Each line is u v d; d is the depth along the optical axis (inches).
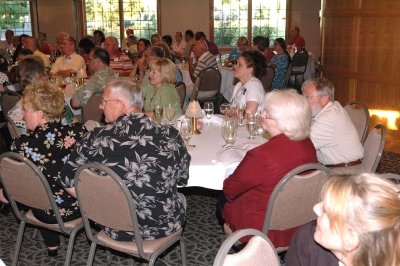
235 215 86.4
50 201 88.6
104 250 114.0
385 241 42.2
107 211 79.8
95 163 75.5
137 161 76.5
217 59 312.2
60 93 92.3
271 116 80.6
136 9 488.1
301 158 80.5
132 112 81.9
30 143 87.8
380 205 42.2
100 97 163.2
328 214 44.6
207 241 119.8
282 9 479.8
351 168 116.0
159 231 83.3
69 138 89.4
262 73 143.7
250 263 52.0
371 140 114.2
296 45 400.5
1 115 186.9
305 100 81.0
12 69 185.9
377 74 198.2
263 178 80.4
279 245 83.4
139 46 323.3
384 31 192.2
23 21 483.2
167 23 488.4
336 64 222.1
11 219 132.0
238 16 483.5
